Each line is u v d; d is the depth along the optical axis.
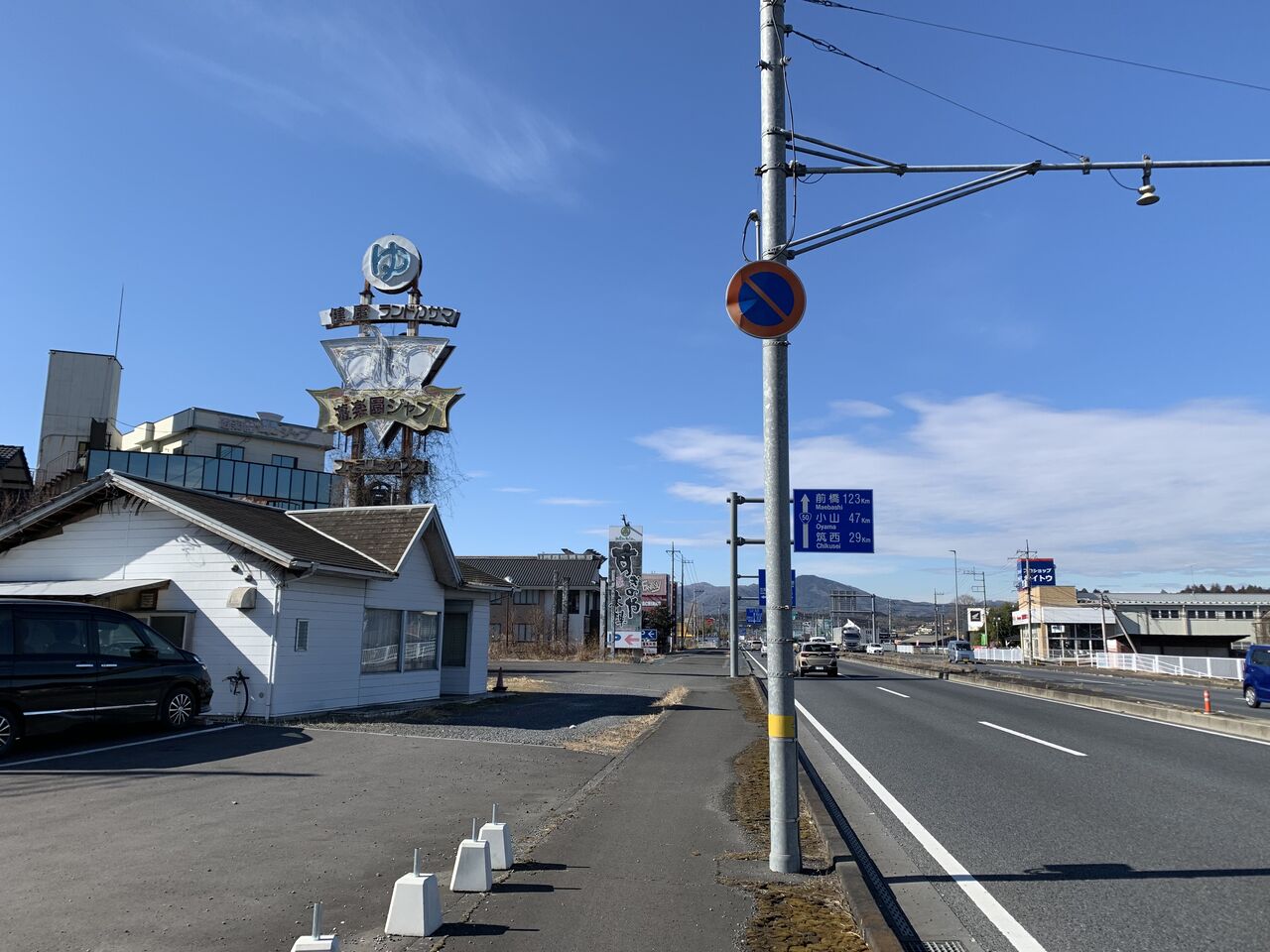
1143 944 5.33
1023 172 7.47
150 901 5.77
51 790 9.38
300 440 54.56
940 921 5.78
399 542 20.77
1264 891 6.39
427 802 9.14
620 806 9.04
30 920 5.38
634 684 31.45
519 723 17.03
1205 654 77.44
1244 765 12.41
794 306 6.80
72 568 17.80
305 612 17.23
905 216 7.43
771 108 7.29
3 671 11.67
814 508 14.56
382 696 19.97
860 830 8.43
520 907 5.70
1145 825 8.56
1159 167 7.50
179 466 48.03
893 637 175.75
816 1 7.54
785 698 6.77
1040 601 84.94
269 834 7.62
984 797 10.06
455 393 31.06
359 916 5.55
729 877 6.45
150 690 13.66
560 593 82.00
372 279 31.89
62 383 52.88
